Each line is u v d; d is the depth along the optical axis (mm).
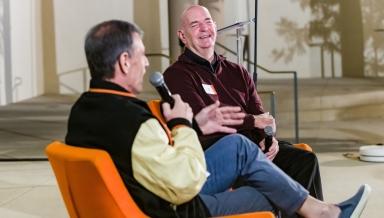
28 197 4434
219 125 2770
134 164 2031
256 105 3125
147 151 2010
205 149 2703
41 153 6051
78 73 10211
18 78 9414
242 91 3090
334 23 10406
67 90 10242
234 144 2445
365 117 8359
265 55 10367
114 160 2039
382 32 10375
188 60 3023
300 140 6723
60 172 2135
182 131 2129
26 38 9703
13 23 9273
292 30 10352
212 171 2445
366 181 4691
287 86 8969
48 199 4375
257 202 2354
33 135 7070
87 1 10125
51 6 10117
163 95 2219
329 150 6059
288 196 2363
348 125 7770
